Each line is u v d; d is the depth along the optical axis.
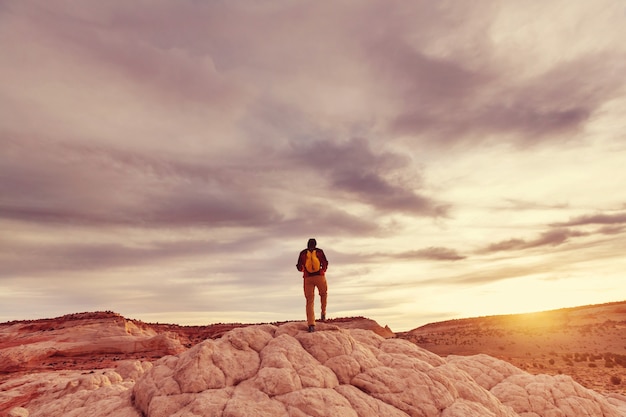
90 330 64.12
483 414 10.80
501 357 55.03
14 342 59.81
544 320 107.62
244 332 12.23
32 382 37.56
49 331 63.91
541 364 49.75
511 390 14.80
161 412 9.64
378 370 11.45
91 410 12.00
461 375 12.47
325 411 9.48
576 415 13.95
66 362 55.81
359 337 13.95
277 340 11.93
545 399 14.29
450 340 86.69
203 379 10.36
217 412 9.22
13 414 23.03
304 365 10.92
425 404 10.64
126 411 10.84
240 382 10.58
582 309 112.12
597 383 35.75
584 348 66.38
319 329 12.72
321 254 12.92
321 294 12.92
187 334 82.44
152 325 81.00
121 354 60.19
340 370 11.26
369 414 9.87
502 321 115.12
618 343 68.50
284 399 9.82
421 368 11.85
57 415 15.75
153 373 11.26
